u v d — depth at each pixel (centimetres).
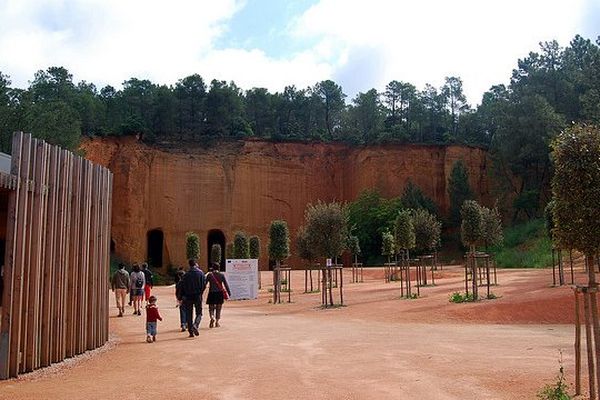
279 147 8288
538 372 970
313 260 3959
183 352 1289
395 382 906
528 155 6844
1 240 1919
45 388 904
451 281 3734
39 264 1041
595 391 808
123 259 7019
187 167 7694
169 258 7388
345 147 8594
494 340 1418
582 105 6619
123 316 2233
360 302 2694
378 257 7194
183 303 1686
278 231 3238
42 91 7688
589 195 804
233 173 7844
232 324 1933
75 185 1205
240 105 8800
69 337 1176
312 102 9419
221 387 899
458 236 7144
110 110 8244
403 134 8219
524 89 7162
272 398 816
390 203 7338
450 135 8388
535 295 2208
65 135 5541
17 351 978
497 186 7656
